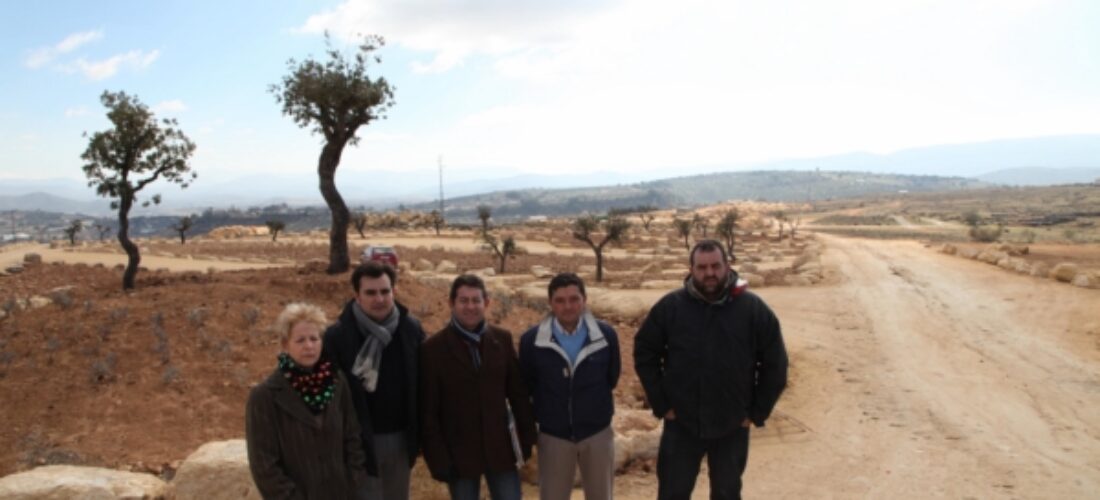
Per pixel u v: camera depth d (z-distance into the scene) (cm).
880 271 3759
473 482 548
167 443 977
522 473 827
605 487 574
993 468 906
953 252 4756
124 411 1057
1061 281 2958
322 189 1627
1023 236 8669
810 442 1044
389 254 1461
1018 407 1240
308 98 1514
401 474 534
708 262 545
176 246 5794
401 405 528
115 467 888
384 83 1595
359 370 493
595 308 2039
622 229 3938
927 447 1009
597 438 564
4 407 1059
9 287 2470
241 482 649
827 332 2077
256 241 7131
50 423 1023
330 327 511
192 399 1103
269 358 1252
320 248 5522
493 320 1603
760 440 1056
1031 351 1731
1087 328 1972
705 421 555
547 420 559
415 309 1509
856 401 1303
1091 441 1031
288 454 440
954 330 2061
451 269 3819
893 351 1786
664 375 574
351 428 471
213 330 1315
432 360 532
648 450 905
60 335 1284
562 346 559
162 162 1658
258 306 1429
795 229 10844
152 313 1369
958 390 1377
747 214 15950
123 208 1609
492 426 538
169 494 566
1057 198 19488
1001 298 2608
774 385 563
